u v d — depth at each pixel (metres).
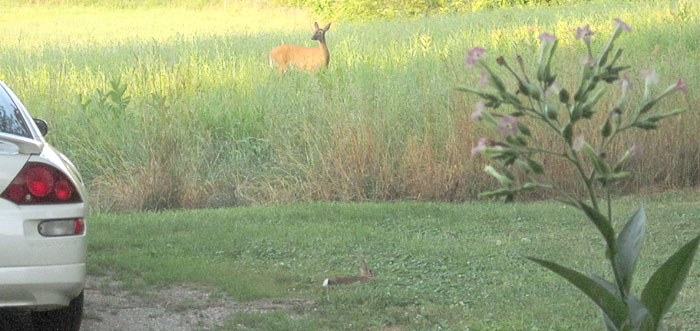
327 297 8.33
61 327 6.98
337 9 43.59
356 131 14.23
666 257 9.82
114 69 21.94
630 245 3.61
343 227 11.52
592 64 3.58
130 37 36.47
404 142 14.35
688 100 14.44
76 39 36.22
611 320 3.53
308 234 11.06
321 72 19.12
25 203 6.17
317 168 14.13
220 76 20.25
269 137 15.25
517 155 3.50
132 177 13.77
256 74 20.91
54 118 15.84
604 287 3.56
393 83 16.78
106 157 14.91
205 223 11.86
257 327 7.48
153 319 7.75
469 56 3.55
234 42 28.27
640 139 13.95
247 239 10.84
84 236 6.41
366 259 9.95
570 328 7.36
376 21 39.44
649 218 11.77
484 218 12.06
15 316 7.74
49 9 58.12
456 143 13.83
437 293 8.54
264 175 14.61
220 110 16.91
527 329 7.34
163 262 9.62
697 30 24.05
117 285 8.84
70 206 6.32
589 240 10.73
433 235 11.16
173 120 14.39
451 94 14.91
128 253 10.09
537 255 9.99
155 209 13.60
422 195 13.77
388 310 7.94
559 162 13.59
